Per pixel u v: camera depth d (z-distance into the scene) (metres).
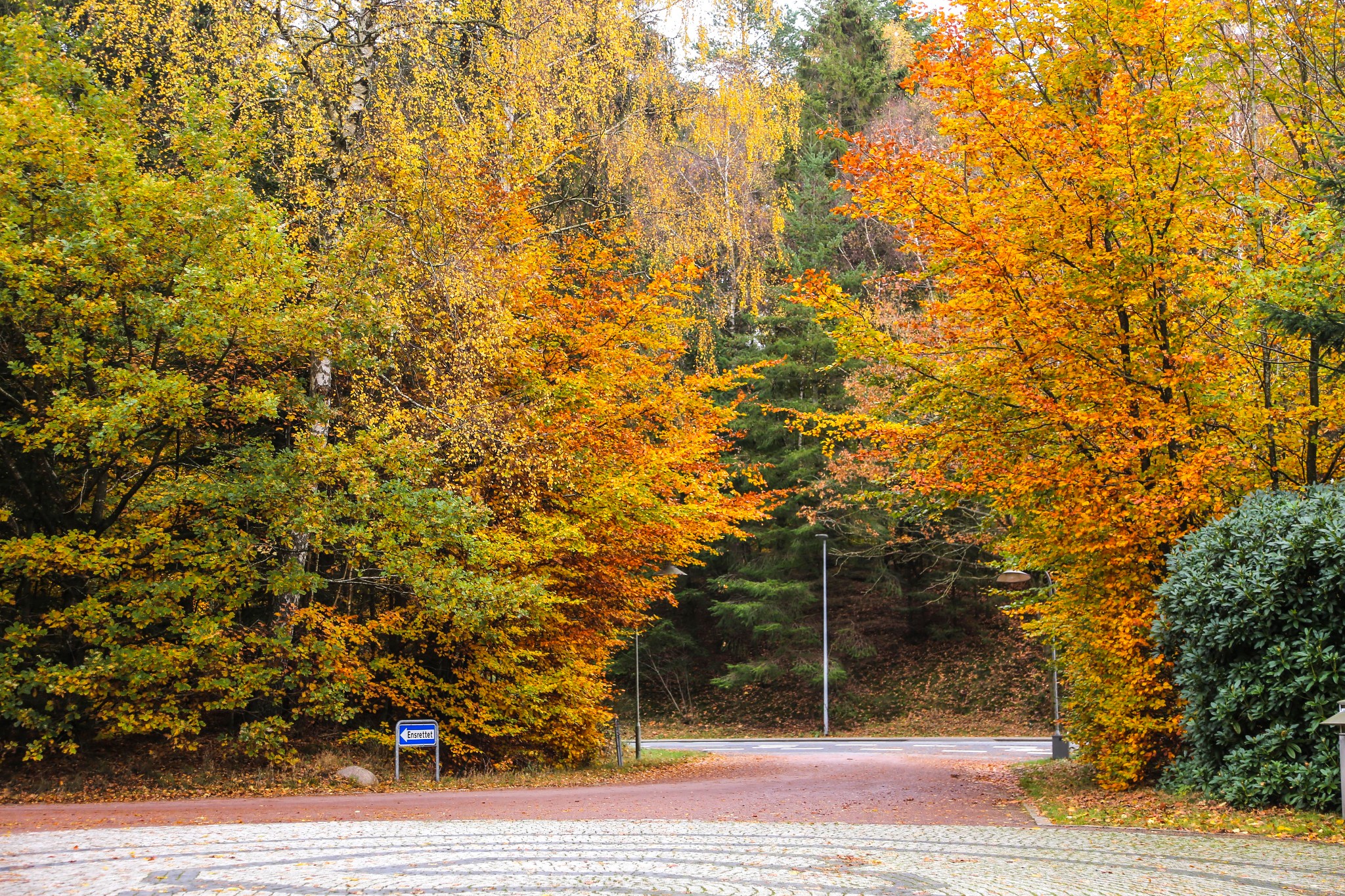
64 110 14.88
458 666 20.66
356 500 17.80
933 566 41.16
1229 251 14.18
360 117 18.34
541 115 19.33
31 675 14.71
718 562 47.66
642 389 21.64
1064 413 13.41
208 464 18.33
